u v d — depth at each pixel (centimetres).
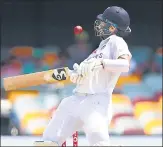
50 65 4709
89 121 1777
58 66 4722
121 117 3850
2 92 3975
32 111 3856
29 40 5681
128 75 4512
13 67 4625
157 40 5797
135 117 3878
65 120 1845
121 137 3606
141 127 3822
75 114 1825
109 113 1812
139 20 5819
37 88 4012
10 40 5641
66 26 5756
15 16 5662
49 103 3891
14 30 5656
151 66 5038
